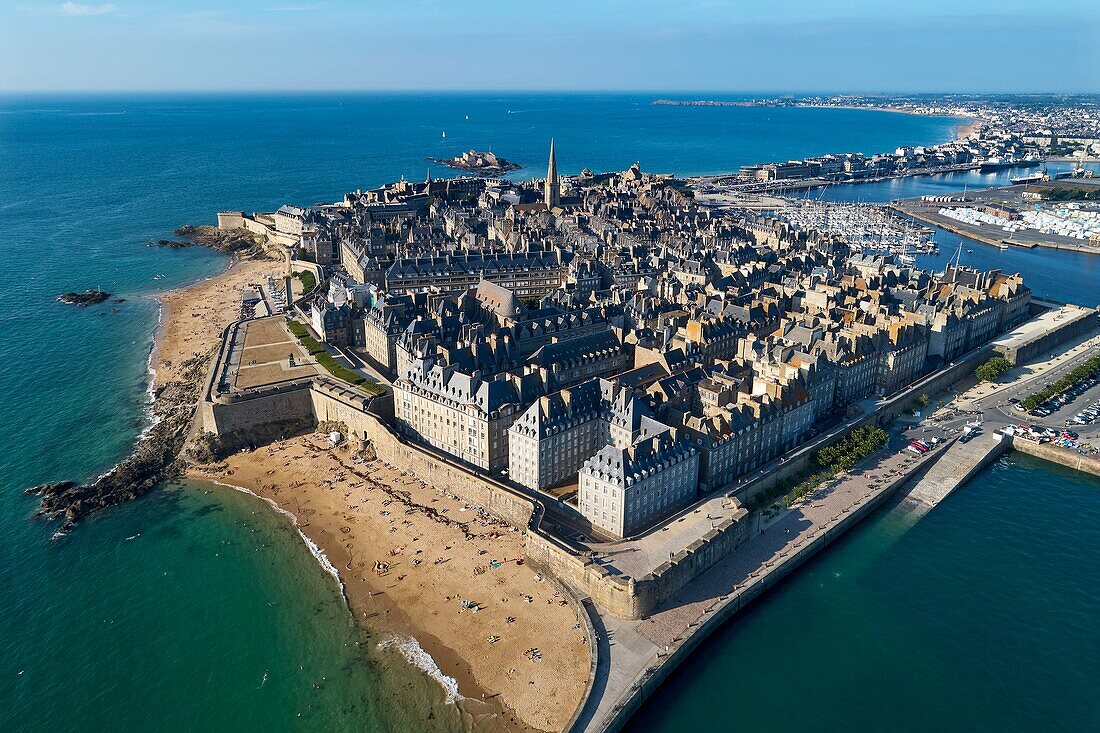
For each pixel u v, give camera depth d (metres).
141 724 185.38
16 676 199.38
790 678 198.62
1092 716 186.25
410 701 189.38
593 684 188.25
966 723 184.75
